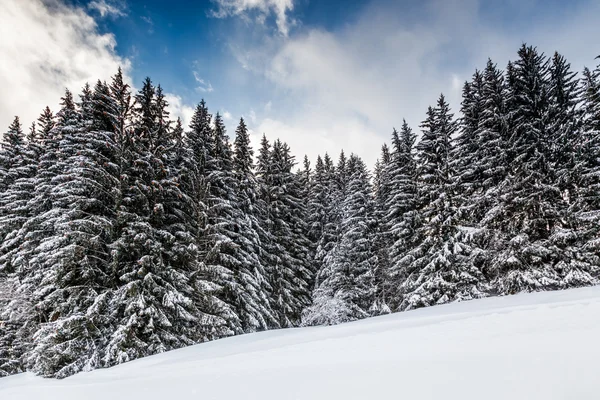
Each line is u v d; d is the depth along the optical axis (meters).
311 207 31.12
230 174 21.28
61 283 13.06
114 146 14.70
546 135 15.70
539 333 5.89
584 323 6.07
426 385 4.29
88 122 15.41
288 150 28.94
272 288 22.25
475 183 18.95
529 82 16.94
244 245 20.48
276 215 24.67
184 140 20.25
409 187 21.77
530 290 14.94
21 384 11.29
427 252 19.23
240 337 14.44
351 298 23.23
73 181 13.70
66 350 11.90
